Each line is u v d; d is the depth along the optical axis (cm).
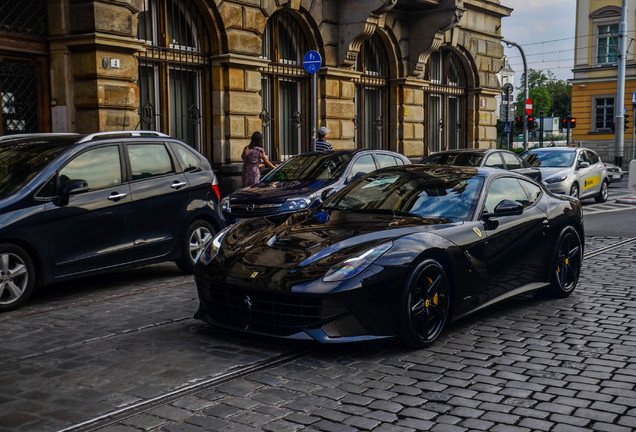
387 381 429
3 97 1073
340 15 1725
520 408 384
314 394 405
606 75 4191
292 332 471
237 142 1447
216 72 1410
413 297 489
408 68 2025
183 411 378
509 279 593
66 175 675
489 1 2339
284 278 473
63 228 662
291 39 1655
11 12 1084
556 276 653
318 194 945
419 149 2083
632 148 4116
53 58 1135
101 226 696
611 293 690
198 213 805
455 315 532
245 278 487
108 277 805
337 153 1063
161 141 789
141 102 1295
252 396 402
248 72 1460
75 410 380
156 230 757
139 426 357
